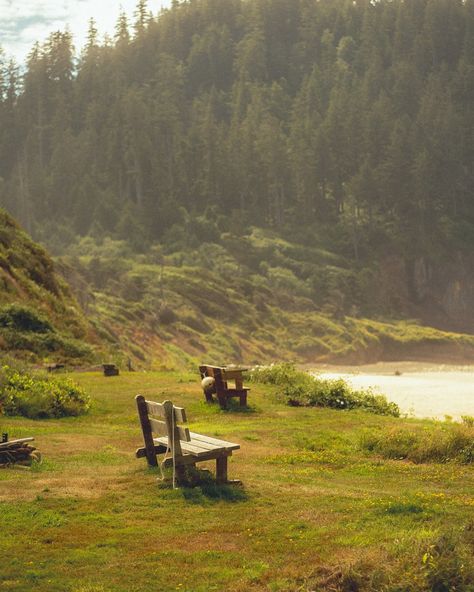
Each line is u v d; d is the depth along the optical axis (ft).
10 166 642.22
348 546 24.07
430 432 48.29
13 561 22.94
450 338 380.99
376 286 454.81
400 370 279.69
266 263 426.10
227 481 32.76
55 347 109.09
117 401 67.36
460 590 20.27
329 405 67.92
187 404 65.92
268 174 538.06
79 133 634.02
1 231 141.79
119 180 544.62
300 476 36.78
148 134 568.00
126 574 22.03
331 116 566.36
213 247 443.73
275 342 343.87
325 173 547.90
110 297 308.40
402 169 533.96
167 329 303.48
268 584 21.13
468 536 22.89
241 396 64.34
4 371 63.93
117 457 39.86
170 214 494.59
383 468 40.04
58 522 26.99
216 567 22.62
